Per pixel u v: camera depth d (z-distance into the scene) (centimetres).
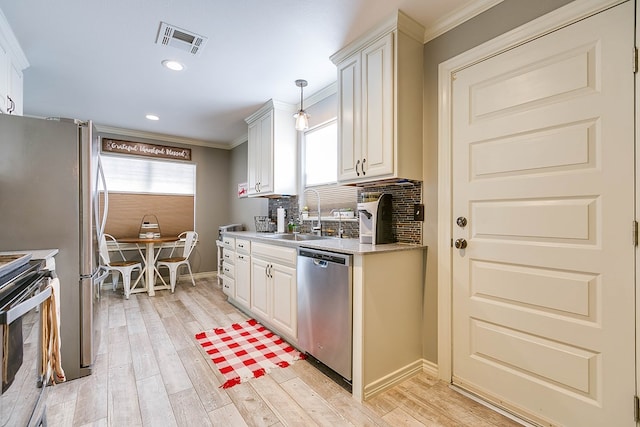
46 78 271
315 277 202
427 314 203
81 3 176
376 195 217
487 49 171
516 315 158
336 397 173
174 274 409
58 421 151
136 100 325
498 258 165
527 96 154
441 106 194
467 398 174
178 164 486
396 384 187
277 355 224
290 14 188
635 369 123
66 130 191
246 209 478
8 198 178
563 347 142
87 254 196
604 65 131
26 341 112
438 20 193
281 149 334
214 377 193
